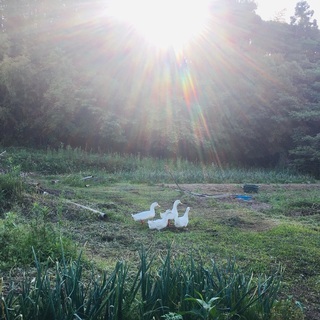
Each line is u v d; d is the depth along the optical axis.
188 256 6.57
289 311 4.36
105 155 21.91
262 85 29.42
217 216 10.27
